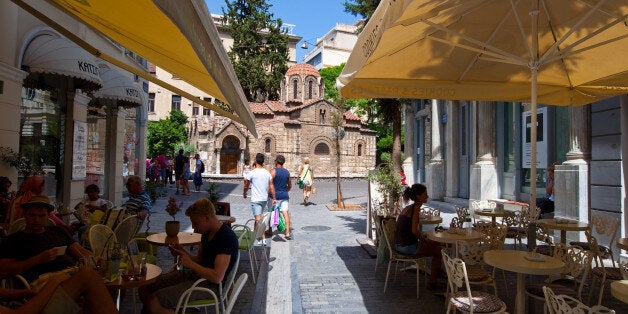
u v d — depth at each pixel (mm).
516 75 6543
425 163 19047
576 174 8664
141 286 3984
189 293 3848
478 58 6098
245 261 7977
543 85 6758
